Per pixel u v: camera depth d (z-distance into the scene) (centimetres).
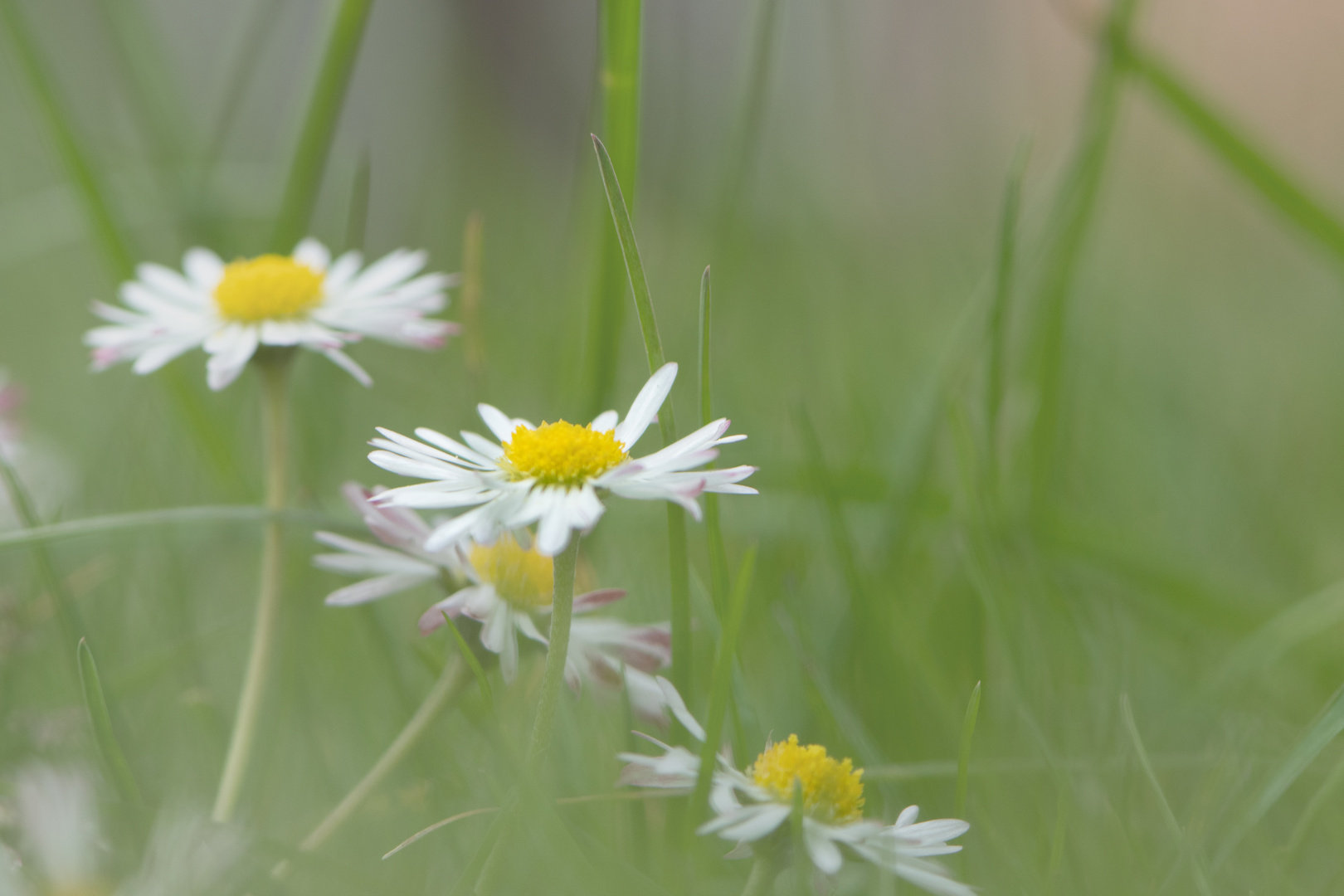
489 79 125
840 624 39
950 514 41
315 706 38
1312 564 46
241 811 36
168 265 67
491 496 35
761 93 48
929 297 81
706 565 42
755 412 59
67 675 38
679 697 36
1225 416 62
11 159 92
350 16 45
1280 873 35
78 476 47
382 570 36
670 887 35
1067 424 51
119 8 59
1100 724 37
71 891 34
